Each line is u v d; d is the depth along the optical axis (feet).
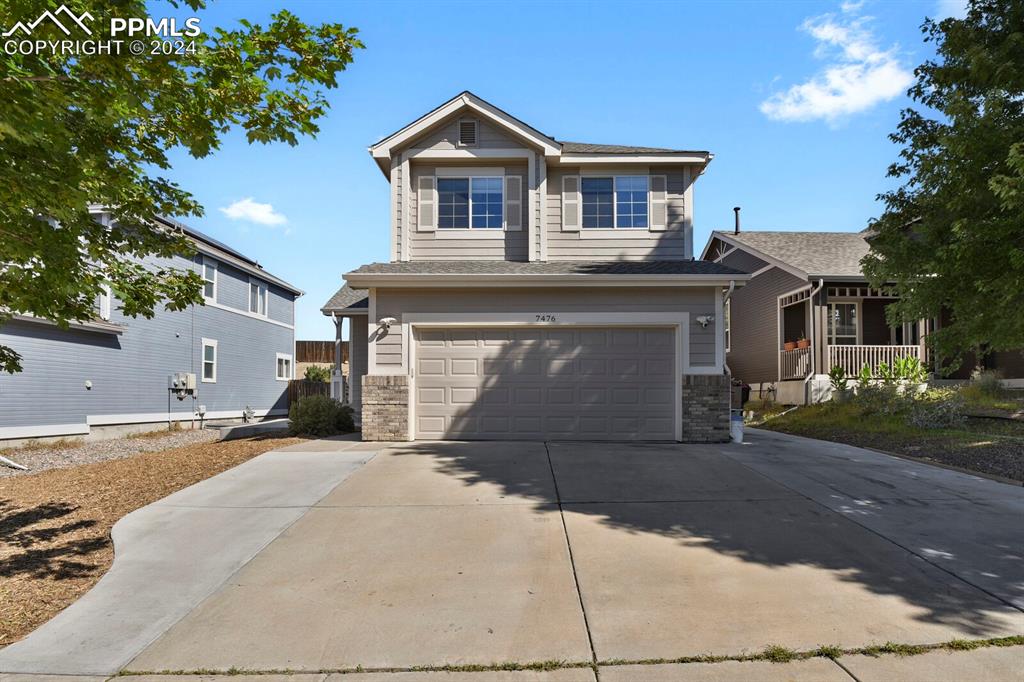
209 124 16.08
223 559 17.31
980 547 17.75
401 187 43.62
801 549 17.63
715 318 38.06
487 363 38.65
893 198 34.30
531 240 43.06
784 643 12.30
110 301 52.80
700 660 11.73
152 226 21.03
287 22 15.35
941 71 30.81
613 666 11.57
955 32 29.91
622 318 38.11
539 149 43.14
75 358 49.21
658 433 38.17
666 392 38.32
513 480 25.99
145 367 57.16
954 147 29.32
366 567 16.60
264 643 12.65
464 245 43.73
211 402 67.97
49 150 13.43
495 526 19.81
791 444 37.09
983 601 14.19
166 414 59.93
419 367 38.75
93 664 11.90
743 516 20.80
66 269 16.29
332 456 31.83
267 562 17.07
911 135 33.19
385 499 23.13
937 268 31.22
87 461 39.50
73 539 19.95
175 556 17.57
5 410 43.29
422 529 19.61
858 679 11.00
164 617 13.88
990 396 49.34
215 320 68.85
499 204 44.14
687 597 14.48
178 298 23.59
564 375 38.52
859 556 17.07
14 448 43.29
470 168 44.06
